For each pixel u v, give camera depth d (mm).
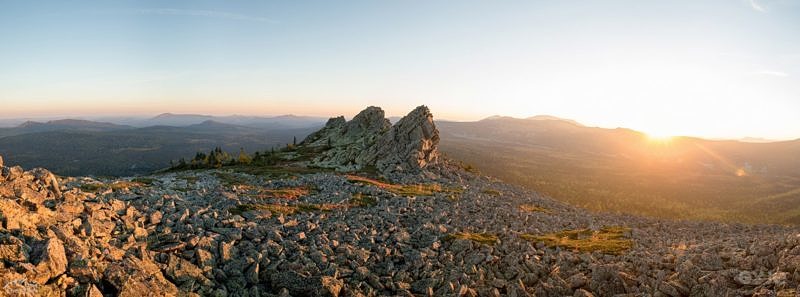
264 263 21750
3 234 15594
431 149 115000
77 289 14586
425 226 36250
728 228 58750
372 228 34656
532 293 22719
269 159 141750
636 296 20000
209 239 22234
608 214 79938
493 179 123750
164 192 36344
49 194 22078
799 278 16969
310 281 20344
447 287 22078
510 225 46594
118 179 52750
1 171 21328
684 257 23266
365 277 22609
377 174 96375
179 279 18047
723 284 18859
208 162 145750
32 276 13617
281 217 32594
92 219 20594
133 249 19234
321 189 60188
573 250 31438
